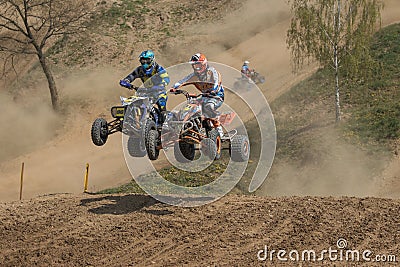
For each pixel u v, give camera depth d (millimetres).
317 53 47250
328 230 16203
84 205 19672
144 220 17719
